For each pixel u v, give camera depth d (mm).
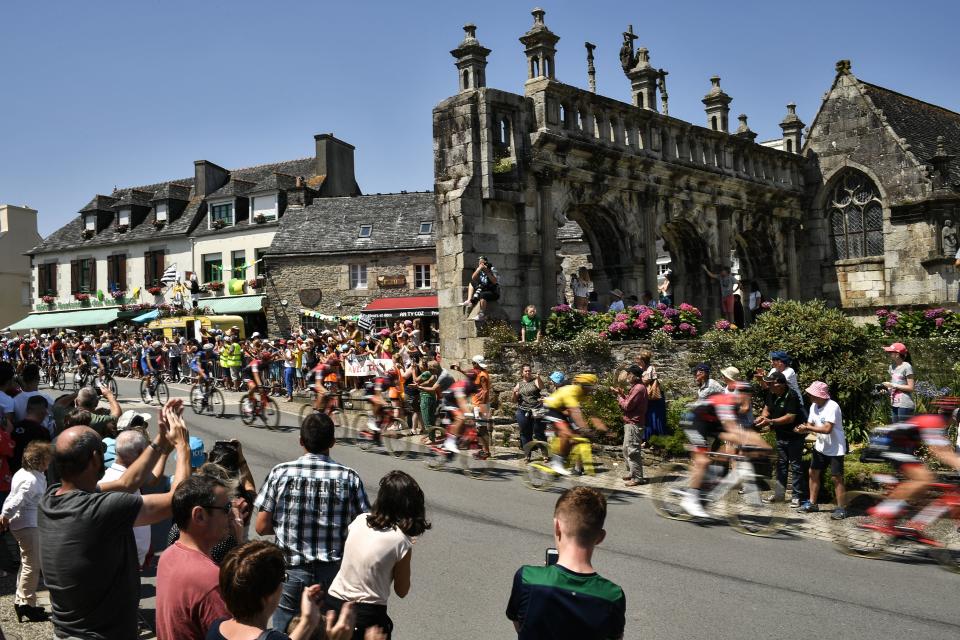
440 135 18016
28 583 6609
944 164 24812
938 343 16438
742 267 27156
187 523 4137
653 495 11055
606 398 15055
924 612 7047
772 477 10156
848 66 26891
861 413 13602
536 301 18328
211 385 20391
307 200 41156
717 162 23500
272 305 37844
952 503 8672
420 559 8352
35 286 49750
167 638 3973
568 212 20266
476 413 14445
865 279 26406
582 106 19234
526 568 3764
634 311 16688
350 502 5254
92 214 48250
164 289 44219
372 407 15383
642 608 7055
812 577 8055
